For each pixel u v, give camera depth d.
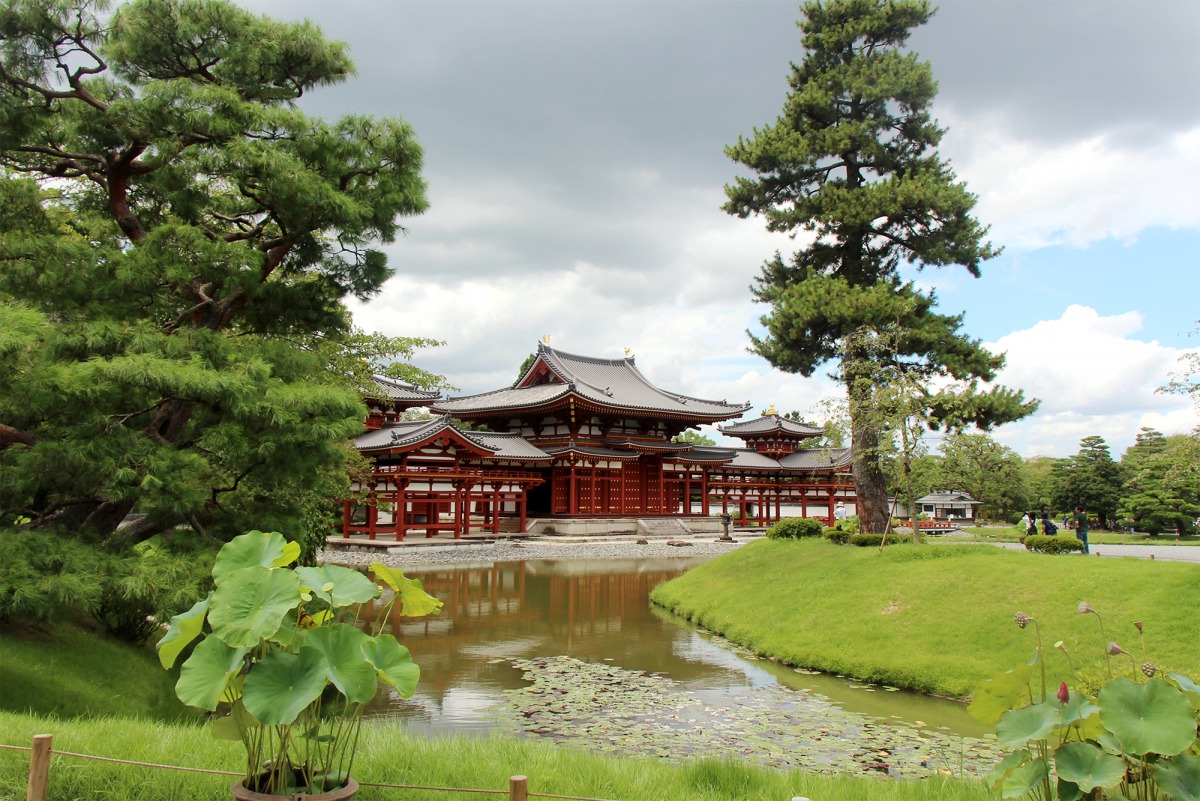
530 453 53.81
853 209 26.53
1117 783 4.79
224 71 15.24
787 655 16.58
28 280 13.19
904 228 28.28
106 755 6.87
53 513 13.27
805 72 30.16
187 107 13.68
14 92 13.80
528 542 47.72
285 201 14.55
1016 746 5.08
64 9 13.14
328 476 18.62
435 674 15.11
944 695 13.86
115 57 14.43
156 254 13.73
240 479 13.92
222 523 14.07
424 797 6.29
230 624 4.87
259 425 13.00
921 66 27.45
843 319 25.70
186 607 11.10
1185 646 12.79
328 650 5.12
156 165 14.66
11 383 11.05
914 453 24.11
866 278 28.89
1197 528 62.69
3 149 13.67
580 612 23.30
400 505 40.69
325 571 5.61
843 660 15.63
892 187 26.44
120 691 11.24
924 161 28.80
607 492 58.25
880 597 18.45
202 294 15.22
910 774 9.66
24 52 13.45
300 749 7.04
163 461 11.78
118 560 11.25
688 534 58.34
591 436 58.88
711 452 64.38
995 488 72.62
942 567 19.34
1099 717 5.19
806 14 30.11
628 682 14.60
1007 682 5.75
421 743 8.18
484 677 14.90
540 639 18.98
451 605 24.42
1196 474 18.48
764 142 27.91
